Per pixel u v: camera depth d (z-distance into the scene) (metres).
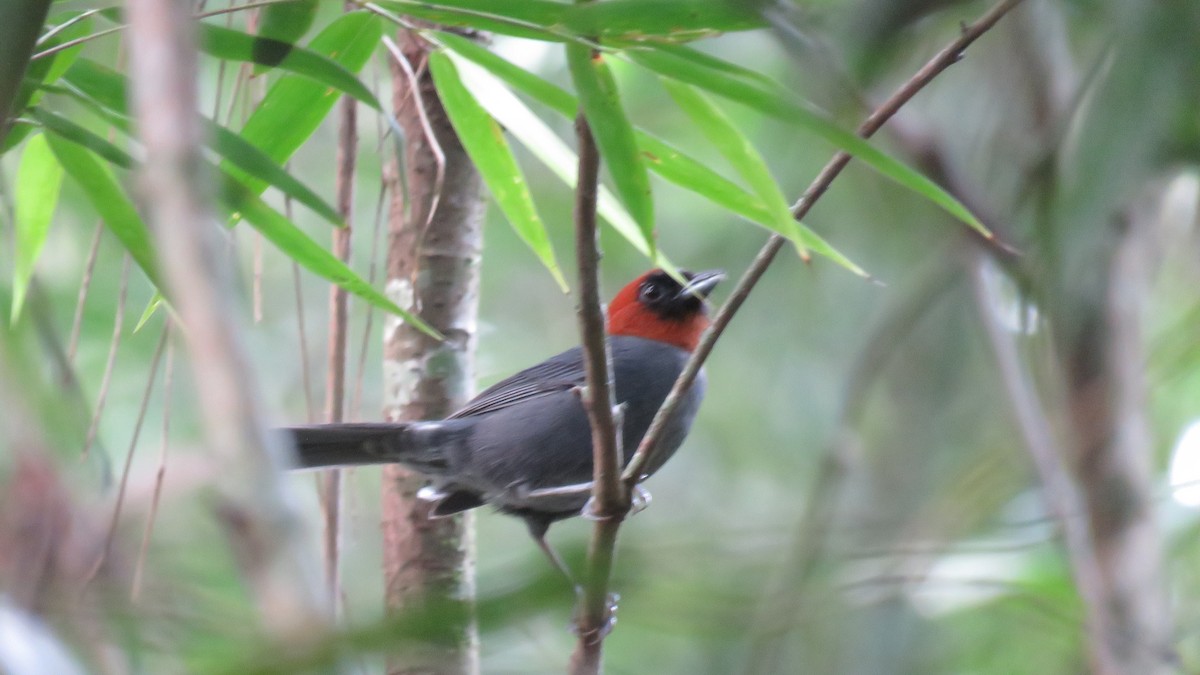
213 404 2.67
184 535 8.45
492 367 15.53
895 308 11.28
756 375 14.66
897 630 9.52
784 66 9.88
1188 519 10.00
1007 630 10.42
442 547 10.09
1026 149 9.51
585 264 6.19
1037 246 7.28
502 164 7.76
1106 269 8.20
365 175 14.91
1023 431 8.74
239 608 4.52
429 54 7.67
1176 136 5.84
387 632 3.38
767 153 12.66
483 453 10.30
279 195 14.56
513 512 10.98
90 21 7.19
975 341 12.08
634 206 5.92
